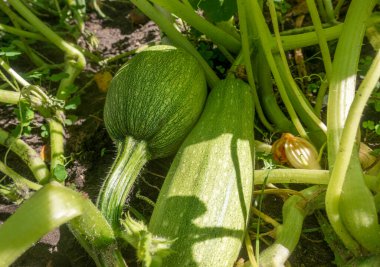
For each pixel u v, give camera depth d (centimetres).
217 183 41
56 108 54
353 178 38
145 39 70
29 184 48
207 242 38
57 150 51
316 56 64
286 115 58
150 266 34
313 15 47
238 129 45
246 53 51
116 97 47
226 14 50
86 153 55
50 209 30
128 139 45
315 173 43
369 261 38
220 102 48
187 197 40
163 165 54
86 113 60
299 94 48
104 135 57
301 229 43
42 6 73
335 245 43
